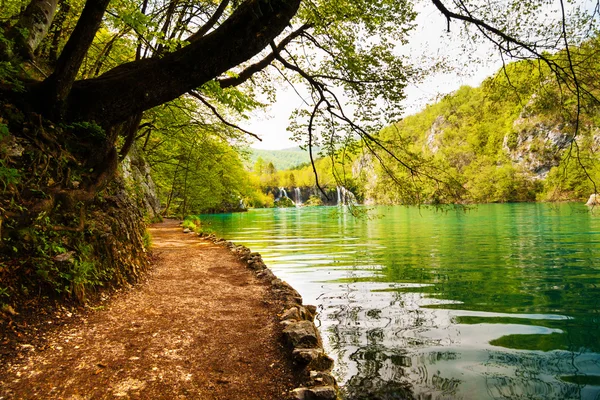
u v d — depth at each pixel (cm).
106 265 532
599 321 507
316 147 796
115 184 692
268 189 11331
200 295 575
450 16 572
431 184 723
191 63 500
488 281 766
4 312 335
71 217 471
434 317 537
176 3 816
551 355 396
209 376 304
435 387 326
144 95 510
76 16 910
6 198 382
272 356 353
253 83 1028
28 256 384
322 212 5734
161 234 1631
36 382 265
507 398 308
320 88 776
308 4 667
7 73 421
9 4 671
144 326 411
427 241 1477
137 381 284
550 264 934
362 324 507
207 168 2814
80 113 504
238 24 488
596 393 315
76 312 413
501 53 584
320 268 957
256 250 1345
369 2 654
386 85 707
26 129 448
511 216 2730
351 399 302
